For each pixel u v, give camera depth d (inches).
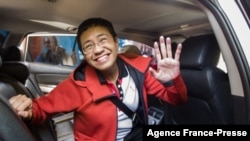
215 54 59.3
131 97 47.0
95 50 44.2
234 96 48.8
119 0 61.9
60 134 89.0
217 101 56.3
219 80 56.9
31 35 93.6
